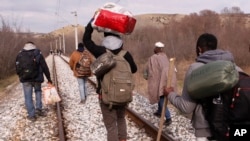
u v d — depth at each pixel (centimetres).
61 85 1741
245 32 4141
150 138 696
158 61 796
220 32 4584
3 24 2923
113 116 489
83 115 952
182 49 3922
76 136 743
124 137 518
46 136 764
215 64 310
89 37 471
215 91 309
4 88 1862
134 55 4044
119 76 463
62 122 865
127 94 468
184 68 2972
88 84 1677
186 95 345
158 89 798
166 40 4422
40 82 933
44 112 1007
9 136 778
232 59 344
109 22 455
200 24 6281
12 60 2802
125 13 458
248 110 307
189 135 716
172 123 816
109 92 463
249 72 2767
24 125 871
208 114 333
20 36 3669
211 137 342
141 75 2083
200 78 315
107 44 472
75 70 1139
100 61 452
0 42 2620
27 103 912
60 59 5316
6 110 1091
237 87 311
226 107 316
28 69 894
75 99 1245
